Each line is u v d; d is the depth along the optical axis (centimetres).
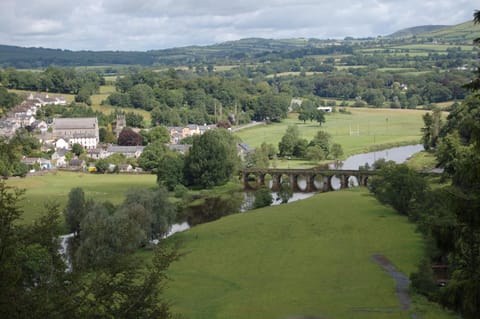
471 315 4306
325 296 10388
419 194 16675
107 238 11912
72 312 4353
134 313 4706
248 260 12938
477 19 4538
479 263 4991
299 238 14738
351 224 15962
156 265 5262
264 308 9869
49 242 4650
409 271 11656
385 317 9238
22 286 4422
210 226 16550
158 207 15050
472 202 4319
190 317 9494
